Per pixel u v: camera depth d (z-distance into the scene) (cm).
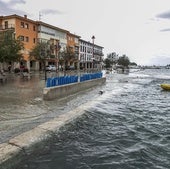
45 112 1194
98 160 708
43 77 3547
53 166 665
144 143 859
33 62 5959
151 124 1152
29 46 5897
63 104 1479
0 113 1123
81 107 1427
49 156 731
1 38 3189
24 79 3122
